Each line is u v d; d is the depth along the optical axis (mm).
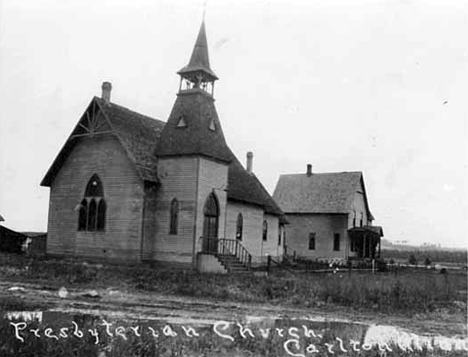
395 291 21000
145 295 20547
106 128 33094
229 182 38000
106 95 34531
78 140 34562
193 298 20172
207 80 34000
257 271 32000
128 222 31688
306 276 30000
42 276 25422
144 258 31438
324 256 58750
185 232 30875
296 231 60812
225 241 34344
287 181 64938
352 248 58781
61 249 34469
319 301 20172
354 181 60719
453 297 22000
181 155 31578
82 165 34219
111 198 32594
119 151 32562
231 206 37344
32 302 17422
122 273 25453
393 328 15445
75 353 10688
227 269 29375
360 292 20812
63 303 17516
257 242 41312
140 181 31453
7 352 10344
